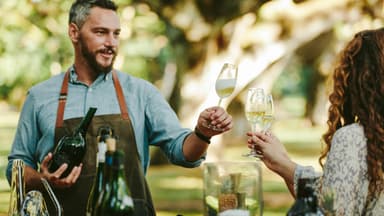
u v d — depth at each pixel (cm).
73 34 416
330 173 329
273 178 1820
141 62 1614
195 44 1562
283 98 4322
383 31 346
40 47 1470
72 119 411
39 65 1478
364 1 1525
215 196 306
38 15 1440
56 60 1488
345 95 346
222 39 1555
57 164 389
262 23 1549
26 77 1482
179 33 1582
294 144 2770
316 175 298
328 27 1548
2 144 2862
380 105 336
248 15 1543
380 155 328
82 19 411
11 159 421
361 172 328
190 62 1576
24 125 420
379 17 1525
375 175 326
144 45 1608
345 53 348
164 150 418
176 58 1589
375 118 333
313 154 2359
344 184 325
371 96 338
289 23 1545
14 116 4334
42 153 414
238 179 306
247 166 306
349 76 345
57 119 412
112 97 416
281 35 1547
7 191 1583
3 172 2011
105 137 320
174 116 421
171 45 1591
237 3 1539
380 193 328
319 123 3600
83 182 400
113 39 411
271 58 1549
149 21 1560
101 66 410
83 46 412
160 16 1550
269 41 1545
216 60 1557
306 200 292
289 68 3478
